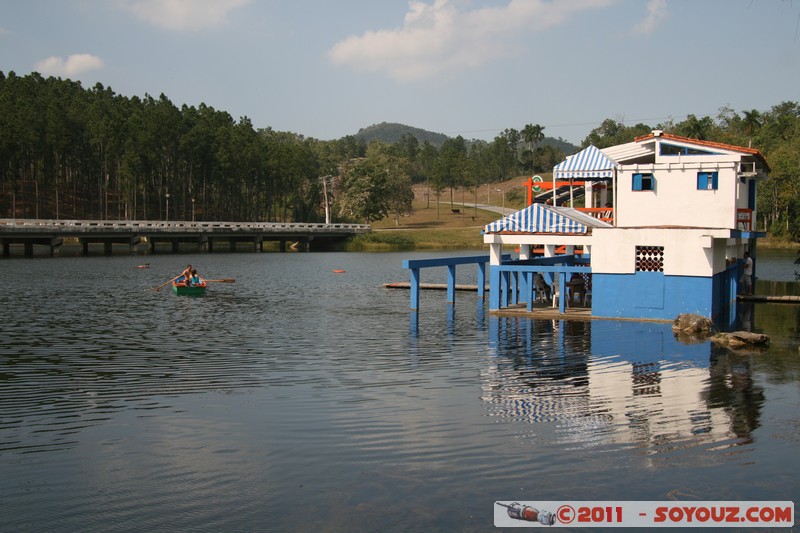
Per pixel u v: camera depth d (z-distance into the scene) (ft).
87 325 97.14
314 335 88.07
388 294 140.36
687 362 68.44
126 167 356.79
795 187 299.17
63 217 393.50
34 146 347.97
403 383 60.70
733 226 106.52
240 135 416.26
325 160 611.88
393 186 516.32
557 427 47.42
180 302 125.39
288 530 33.17
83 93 453.58
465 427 47.60
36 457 42.42
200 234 312.29
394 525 33.55
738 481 38.29
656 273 94.43
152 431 47.29
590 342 80.12
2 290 143.84
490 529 33.22
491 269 106.01
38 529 33.32
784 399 54.13
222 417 50.37
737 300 119.34
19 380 62.44
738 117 467.52
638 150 113.80
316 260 262.67
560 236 100.78
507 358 71.67
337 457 42.11
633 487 37.58
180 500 36.37
